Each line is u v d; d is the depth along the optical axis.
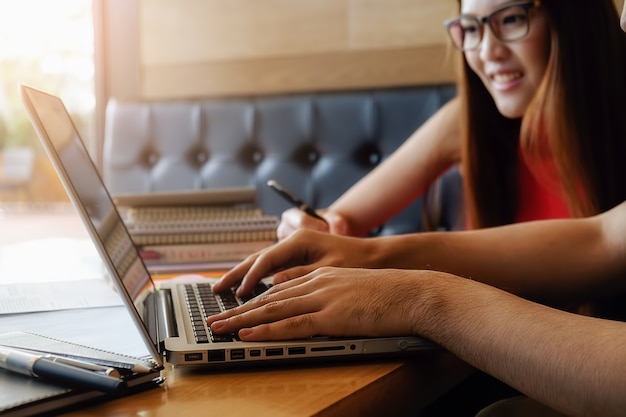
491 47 1.34
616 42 1.30
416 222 1.87
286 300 0.64
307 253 0.83
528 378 0.53
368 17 2.10
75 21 2.55
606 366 0.49
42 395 0.46
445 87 1.90
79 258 1.20
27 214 1.95
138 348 0.61
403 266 0.85
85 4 2.50
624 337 0.51
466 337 0.57
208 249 1.23
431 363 0.63
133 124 2.14
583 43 1.27
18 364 0.50
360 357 0.61
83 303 0.80
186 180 2.08
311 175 1.98
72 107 2.58
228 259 1.24
